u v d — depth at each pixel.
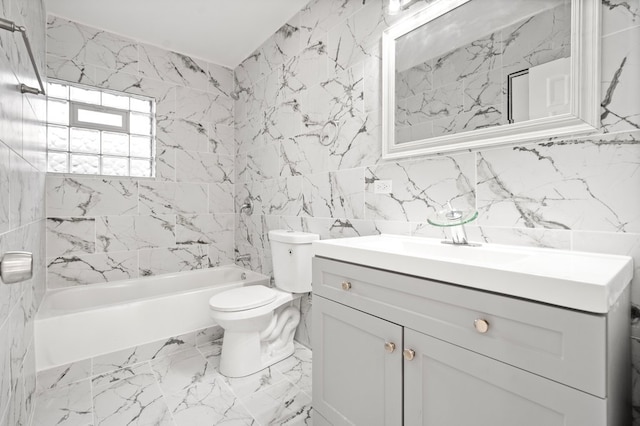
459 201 1.39
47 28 2.24
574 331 0.66
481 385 0.82
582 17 1.04
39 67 1.89
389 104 1.66
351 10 1.88
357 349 1.17
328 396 1.30
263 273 2.72
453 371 0.88
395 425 1.04
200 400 1.64
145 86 2.65
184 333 2.19
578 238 1.08
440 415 0.91
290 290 2.08
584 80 1.04
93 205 2.43
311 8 2.16
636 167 0.97
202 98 2.96
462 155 1.38
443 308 0.90
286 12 2.29
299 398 1.67
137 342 2.01
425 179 1.52
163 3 2.17
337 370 1.26
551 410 0.70
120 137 2.62
